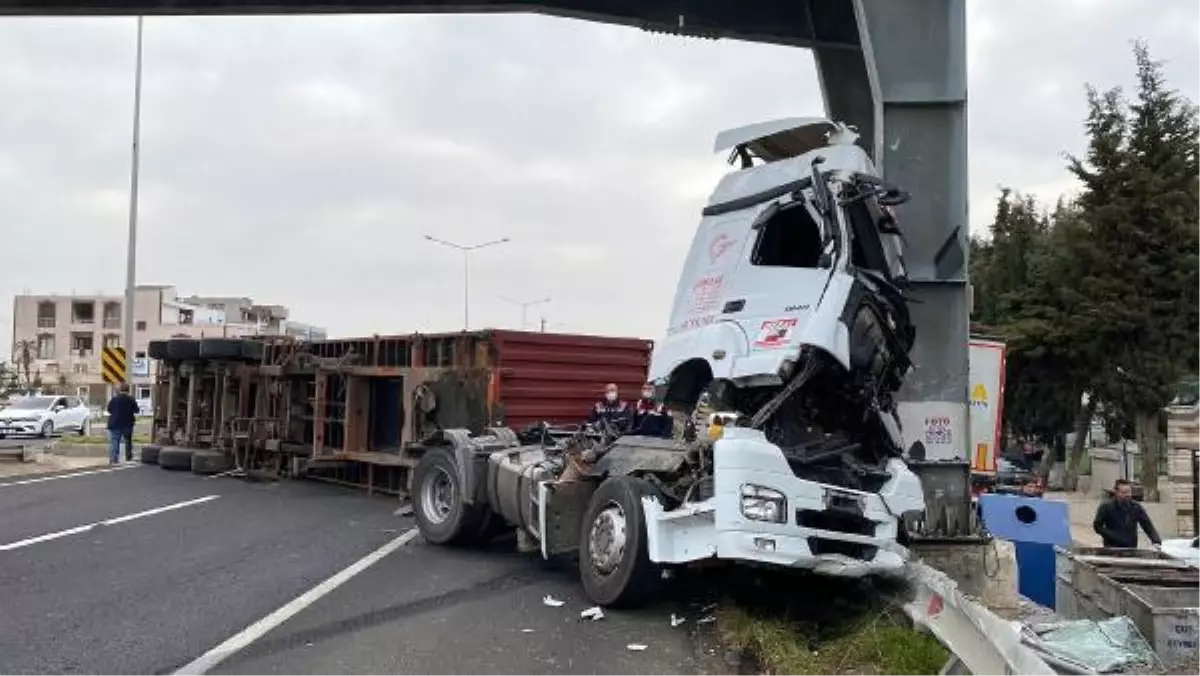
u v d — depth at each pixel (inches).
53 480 713.6
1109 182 1031.6
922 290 374.3
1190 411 819.4
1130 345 1031.6
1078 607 344.2
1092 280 1029.8
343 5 541.0
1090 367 1081.4
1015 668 179.5
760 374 290.4
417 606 320.8
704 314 321.4
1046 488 1251.2
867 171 308.7
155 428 864.9
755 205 318.0
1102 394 1127.6
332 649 265.6
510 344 549.3
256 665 250.1
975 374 452.1
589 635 285.3
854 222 299.7
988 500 428.5
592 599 321.4
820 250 296.7
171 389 831.1
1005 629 190.4
